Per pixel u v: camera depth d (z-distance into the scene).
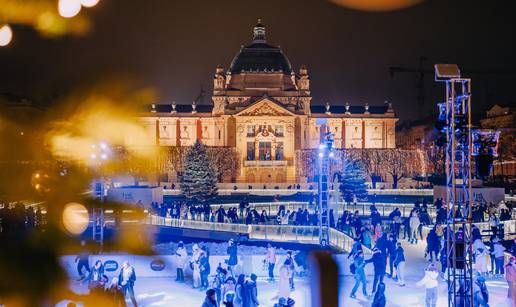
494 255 39.47
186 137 195.75
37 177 5.04
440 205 74.94
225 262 38.53
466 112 27.66
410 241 53.53
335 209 67.69
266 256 40.12
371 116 198.75
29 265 4.64
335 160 161.00
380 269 33.31
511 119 181.62
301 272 39.72
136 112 14.08
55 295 4.64
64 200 5.07
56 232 4.88
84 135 6.14
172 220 60.34
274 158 185.88
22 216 11.67
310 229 59.34
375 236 48.53
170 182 149.88
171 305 32.06
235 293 27.61
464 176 27.56
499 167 171.12
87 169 5.72
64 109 6.59
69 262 4.84
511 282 27.92
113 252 6.41
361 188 115.19
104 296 6.99
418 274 40.22
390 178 170.00
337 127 197.88
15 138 5.32
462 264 26.55
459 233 28.59
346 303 31.97
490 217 57.84
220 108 196.75
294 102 198.25
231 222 71.94
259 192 136.75
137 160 132.12
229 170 180.75
